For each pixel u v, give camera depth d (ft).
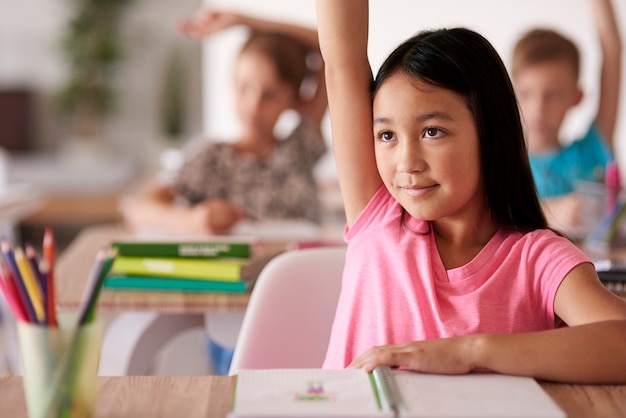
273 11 13.66
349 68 4.10
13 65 23.62
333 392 3.03
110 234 7.59
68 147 23.89
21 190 13.01
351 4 4.05
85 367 2.80
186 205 8.89
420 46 3.74
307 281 4.96
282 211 8.89
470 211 3.94
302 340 4.93
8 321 8.30
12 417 2.96
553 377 3.28
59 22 23.58
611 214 7.10
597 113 8.91
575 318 3.59
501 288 3.80
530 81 8.84
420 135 3.69
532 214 4.00
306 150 9.06
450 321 3.76
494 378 3.24
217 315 6.44
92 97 23.30
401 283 3.92
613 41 8.70
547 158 8.89
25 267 2.83
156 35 23.84
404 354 3.31
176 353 7.95
